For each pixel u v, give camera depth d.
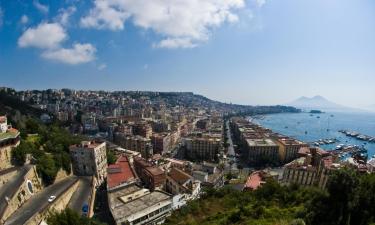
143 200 108.19
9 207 79.94
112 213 95.69
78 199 105.50
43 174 109.62
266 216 77.69
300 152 190.88
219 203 109.62
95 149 133.38
